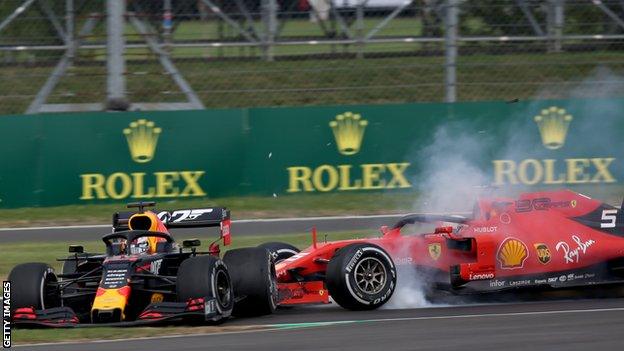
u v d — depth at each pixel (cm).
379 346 2378
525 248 3167
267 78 6281
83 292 2872
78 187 5472
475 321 2712
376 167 5600
